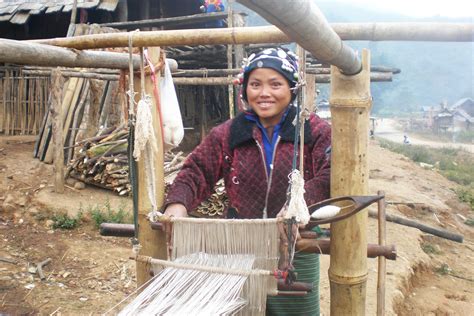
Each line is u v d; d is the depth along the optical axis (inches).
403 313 198.4
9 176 311.7
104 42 80.3
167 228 70.5
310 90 290.2
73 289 198.4
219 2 439.5
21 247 237.5
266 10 39.5
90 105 348.8
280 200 79.7
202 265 67.0
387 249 77.9
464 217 387.2
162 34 76.0
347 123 71.7
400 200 366.6
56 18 543.5
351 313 77.7
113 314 177.0
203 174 82.3
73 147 323.9
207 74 344.8
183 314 60.8
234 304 62.3
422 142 1573.6
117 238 253.3
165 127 101.7
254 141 79.9
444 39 65.1
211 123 542.3
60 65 83.6
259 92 74.9
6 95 468.1
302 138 64.8
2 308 178.2
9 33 554.9
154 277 70.0
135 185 76.6
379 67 310.8
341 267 76.4
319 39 49.6
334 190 74.0
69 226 261.6
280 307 88.4
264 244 65.4
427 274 255.1
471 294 239.5
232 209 84.0
